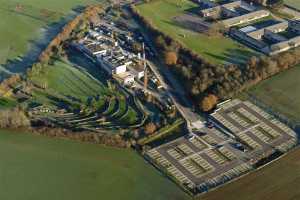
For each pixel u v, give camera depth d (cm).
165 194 19162
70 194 18988
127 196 18988
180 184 19638
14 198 18662
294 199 19050
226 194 19200
